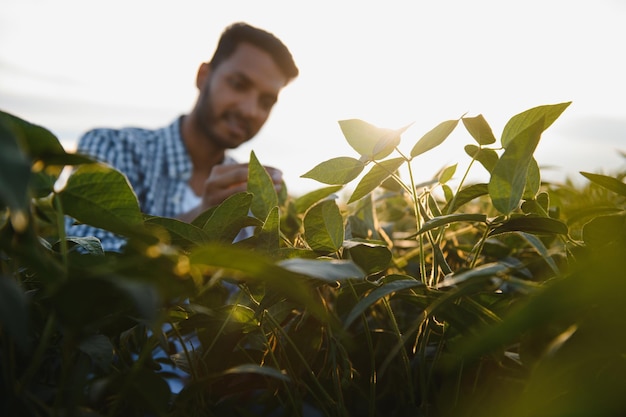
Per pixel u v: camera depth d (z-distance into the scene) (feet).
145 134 6.77
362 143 1.17
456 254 1.61
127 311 0.90
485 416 1.06
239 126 7.13
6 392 0.74
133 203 0.87
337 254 1.13
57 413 0.72
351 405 1.27
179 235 1.03
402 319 1.45
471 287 0.86
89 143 6.09
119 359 1.11
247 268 0.69
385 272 1.55
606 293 0.64
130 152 6.27
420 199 1.23
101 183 0.85
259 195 1.25
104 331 1.01
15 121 0.71
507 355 1.05
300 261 0.76
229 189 3.97
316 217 1.12
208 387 1.17
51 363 1.00
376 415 1.24
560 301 0.63
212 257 0.68
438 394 1.10
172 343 1.44
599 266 0.63
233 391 1.26
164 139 6.63
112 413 0.78
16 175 0.53
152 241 0.81
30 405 0.76
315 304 0.69
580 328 0.80
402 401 1.18
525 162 0.98
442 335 1.08
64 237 0.79
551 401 0.81
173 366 1.37
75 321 0.66
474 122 1.14
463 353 0.66
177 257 0.70
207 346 1.21
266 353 1.22
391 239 1.75
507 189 1.00
